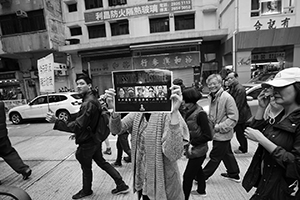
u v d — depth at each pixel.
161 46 11.26
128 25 12.33
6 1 11.40
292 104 1.21
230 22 9.77
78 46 11.84
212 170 2.43
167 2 11.62
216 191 2.42
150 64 11.99
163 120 1.33
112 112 1.41
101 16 12.32
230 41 9.71
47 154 4.21
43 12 11.25
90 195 2.51
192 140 1.98
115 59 12.47
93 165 3.45
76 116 2.33
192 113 2.02
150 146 1.33
